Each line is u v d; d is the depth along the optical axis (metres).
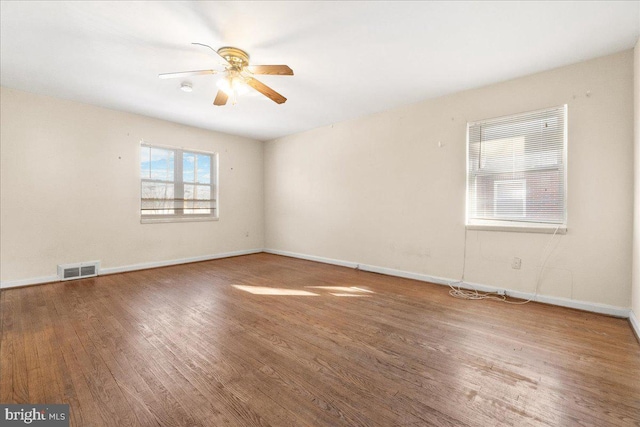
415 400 1.47
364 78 3.17
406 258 4.05
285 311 2.73
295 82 3.27
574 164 2.78
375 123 4.37
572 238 2.80
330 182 5.03
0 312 2.67
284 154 5.84
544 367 1.77
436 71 2.99
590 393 1.52
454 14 2.09
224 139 5.59
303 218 5.50
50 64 2.84
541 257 2.98
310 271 4.46
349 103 3.95
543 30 2.28
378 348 2.01
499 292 3.22
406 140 4.03
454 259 3.59
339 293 3.31
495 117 3.27
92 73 3.04
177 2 1.96
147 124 4.55
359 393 1.52
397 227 4.15
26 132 3.54
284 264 5.01
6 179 3.42
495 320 2.51
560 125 2.88
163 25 2.22
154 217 4.69
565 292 2.85
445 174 3.66
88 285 3.61
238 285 3.65
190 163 5.15
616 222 2.59
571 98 2.79
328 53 2.64
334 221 4.99
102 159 4.12
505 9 2.04
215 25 2.22
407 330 2.31
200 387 1.56
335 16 2.12
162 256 4.77
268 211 6.21
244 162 5.93
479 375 1.69
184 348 2.00
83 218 3.97
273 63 2.83
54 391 1.52
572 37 2.37
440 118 3.69
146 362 1.81
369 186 4.47
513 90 3.15
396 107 4.11
